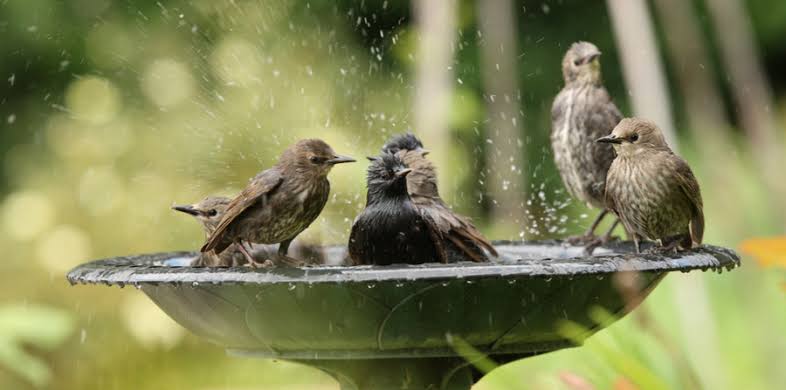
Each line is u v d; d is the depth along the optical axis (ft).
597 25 60.85
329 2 55.57
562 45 60.95
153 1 58.44
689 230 26.21
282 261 24.52
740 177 33.94
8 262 51.03
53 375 49.55
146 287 21.38
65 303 50.52
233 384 51.13
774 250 13.38
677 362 18.86
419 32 45.14
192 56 55.77
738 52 40.14
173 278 19.90
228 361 51.37
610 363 17.94
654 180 25.16
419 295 19.42
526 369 26.17
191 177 52.37
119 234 51.72
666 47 59.16
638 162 25.43
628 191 25.71
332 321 19.98
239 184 48.98
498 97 45.57
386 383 22.12
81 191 52.65
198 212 26.21
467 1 46.65
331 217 36.52
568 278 19.66
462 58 55.67
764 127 39.04
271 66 53.62
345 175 40.83
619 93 60.90
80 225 51.80
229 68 53.67
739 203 32.68
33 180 54.65
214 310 20.70
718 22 40.47
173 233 52.08
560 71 60.80
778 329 25.64
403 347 20.67
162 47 56.70
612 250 28.37
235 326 20.89
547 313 20.31
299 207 23.41
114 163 53.88
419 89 42.98
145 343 50.67
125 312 50.52
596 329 21.45
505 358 22.71
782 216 31.83
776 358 24.86
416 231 23.22
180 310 21.45
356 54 55.47
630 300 21.02
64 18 60.95
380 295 19.43
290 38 54.95
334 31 53.52
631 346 18.86
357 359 21.76
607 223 42.63
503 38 45.37
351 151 45.93
